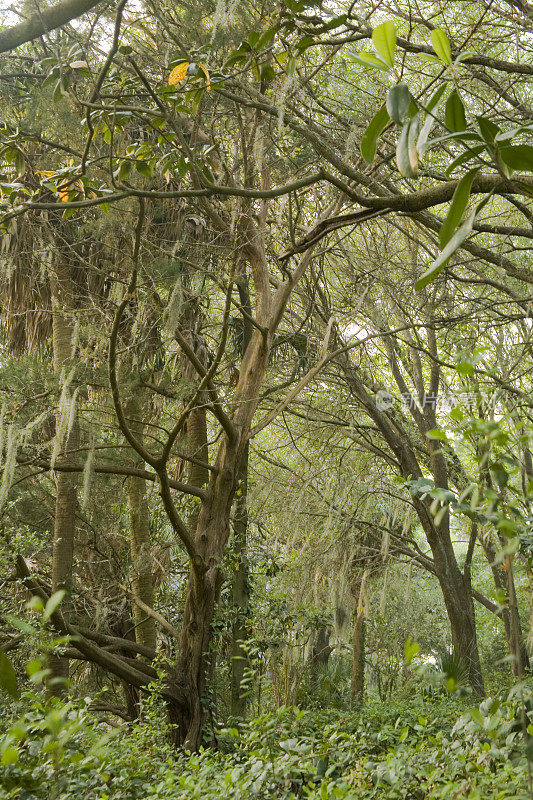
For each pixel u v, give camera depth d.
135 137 9.47
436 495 3.25
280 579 14.38
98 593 12.07
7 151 6.04
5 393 8.96
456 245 1.96
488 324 9.68
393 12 8.88
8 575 10.09
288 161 9.66
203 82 5.43
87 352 9.04
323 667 18.38
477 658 14.38
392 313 13.68
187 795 4.60
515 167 2.05
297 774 4.66
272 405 15.63
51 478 11.22
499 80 10.02
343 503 14.82
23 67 8.51
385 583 15.03
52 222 10.64
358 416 16.70
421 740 5.77
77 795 3.96
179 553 15.59
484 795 3.75
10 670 1.56
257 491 13.88
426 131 2.08
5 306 11.80
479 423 3.06
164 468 9.05
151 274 8.45
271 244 12.14
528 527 3.26
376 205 4.96
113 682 13.55
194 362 9.35
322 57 10.30
